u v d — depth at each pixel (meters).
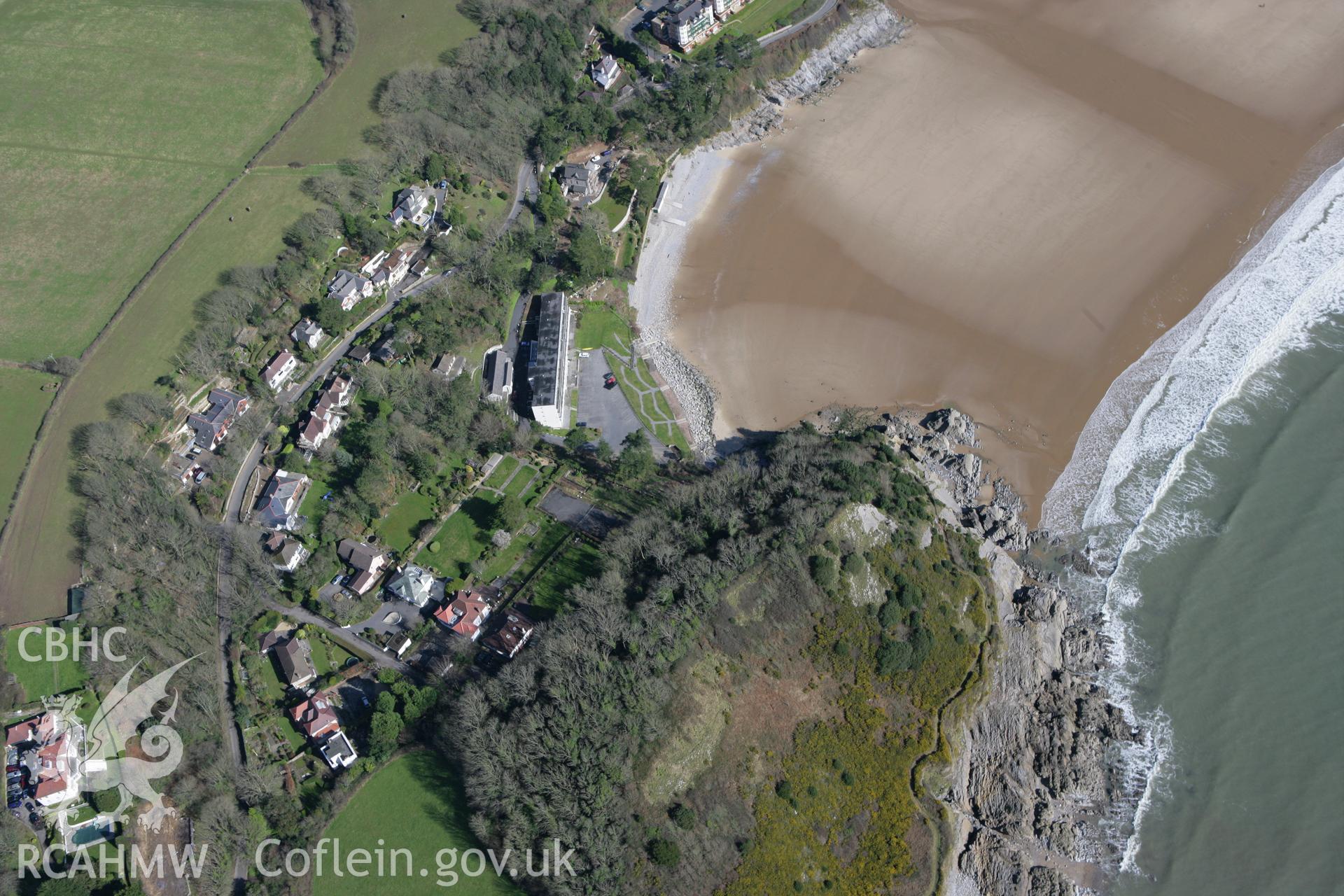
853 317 152.12
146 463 128.50
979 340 147.50
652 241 166.12
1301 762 105.44
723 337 151.12
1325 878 98.19
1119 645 117.19
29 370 140.25
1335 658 111.38
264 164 168.00
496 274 150.88
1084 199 163.88
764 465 128.62
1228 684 111.81
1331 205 157.12
